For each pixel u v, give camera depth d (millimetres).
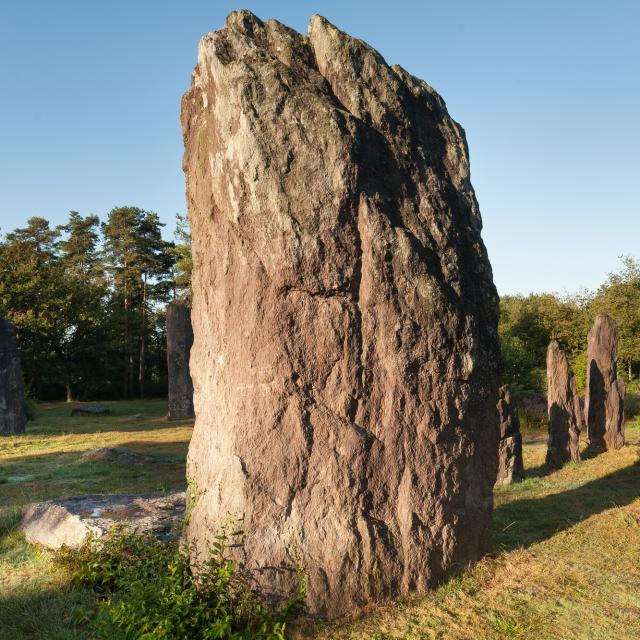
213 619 4461
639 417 18609
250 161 5012
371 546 5105
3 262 37812
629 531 6938
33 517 7168
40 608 5074
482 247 6102
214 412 5363
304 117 5168
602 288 33562
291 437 5027
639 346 29281
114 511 6820
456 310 5562
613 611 4941
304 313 5113
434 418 5465
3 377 18891
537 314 37156
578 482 10219
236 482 4957
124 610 4363
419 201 5684
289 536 4930
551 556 6156
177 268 44156
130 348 42844
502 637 4551
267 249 5043
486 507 5941
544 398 21156
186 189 5992
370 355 5273
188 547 5199
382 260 5258
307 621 4750
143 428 20406
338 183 5148
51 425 21953
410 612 4941
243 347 5117
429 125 6164
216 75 5305
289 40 5676
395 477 5309
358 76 5668
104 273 49094
